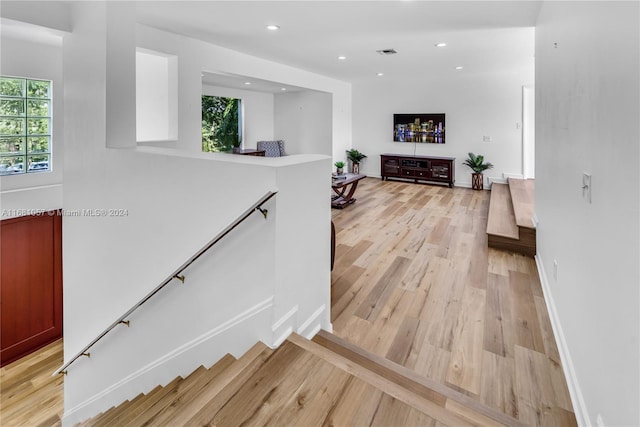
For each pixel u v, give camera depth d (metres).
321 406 1.30
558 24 2.50
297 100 9.48
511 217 4.74
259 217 1.62
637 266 1.04
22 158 3.96
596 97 1.53
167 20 4.04
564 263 2.13
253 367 1.52
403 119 8.88
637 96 1.07
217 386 1.42
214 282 1.85
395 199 6.82
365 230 4.76
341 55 5.82
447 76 8.03
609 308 1.27
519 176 7.60
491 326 2.44
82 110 2.55
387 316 2.58
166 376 2.19
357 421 1.23
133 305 2.36
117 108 2.37
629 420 1.08
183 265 1.87
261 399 1.34
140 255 2.25
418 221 5.21
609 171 1.32
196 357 2.00
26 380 3.95
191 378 1.83
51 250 4.38
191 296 1.99
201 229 1.87
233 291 1.77
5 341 4.15
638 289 1.03
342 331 2.38
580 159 1.79
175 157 1.93
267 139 9.89
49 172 4.17
